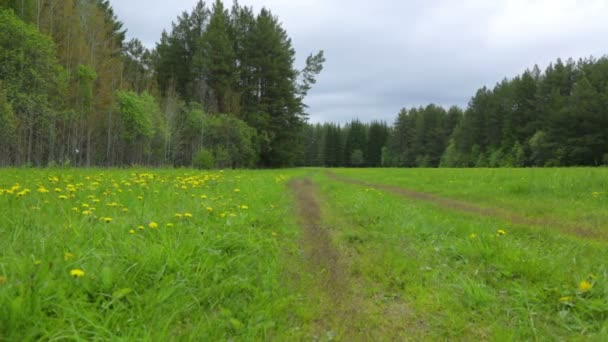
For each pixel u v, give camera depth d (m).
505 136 67.25
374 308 3.07
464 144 76.81
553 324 2.79
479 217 7.30
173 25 48.34
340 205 8.91
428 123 93.12
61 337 2.07
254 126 46.75
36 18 23.09
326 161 111.12
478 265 4.08
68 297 2.55
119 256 3.26
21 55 18.34
